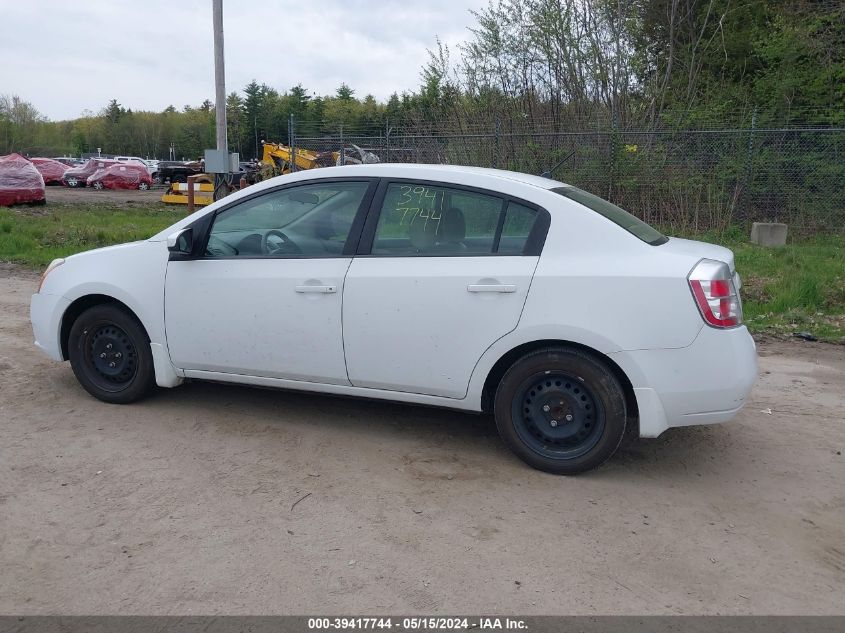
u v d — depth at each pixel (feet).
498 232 14.30
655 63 61.93
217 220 16.21
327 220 15.44
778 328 27.02
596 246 13.73
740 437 16.46
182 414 16.87
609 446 13.71
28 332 24.14
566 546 11.66
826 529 12.41
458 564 11.08
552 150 51.26
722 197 48.88
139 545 11.43
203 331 16.03
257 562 11.03
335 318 14.97
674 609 10.10
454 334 14.23
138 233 51.24
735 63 63.00
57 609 9.84
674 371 13.16
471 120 56.59
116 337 17.08
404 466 14.46
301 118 206.39
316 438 15.71
